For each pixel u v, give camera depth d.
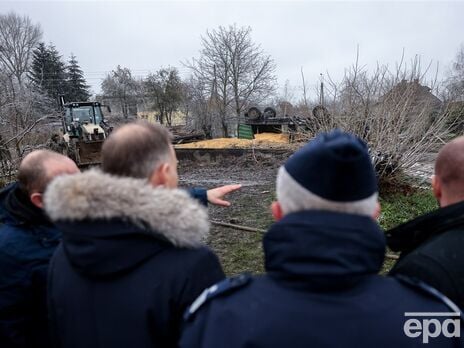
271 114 19.39
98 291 1.14
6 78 11.67
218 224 5.82
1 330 1.51
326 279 0.85
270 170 10.77
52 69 46.91
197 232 1.18
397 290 0.93
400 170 6.91
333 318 0.86
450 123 7.40
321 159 0.90
